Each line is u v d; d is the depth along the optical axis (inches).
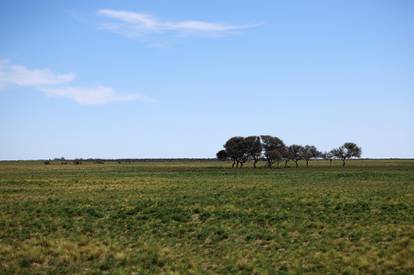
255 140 6496.1
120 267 783.7
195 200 1659.7
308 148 7721.5
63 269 781.9
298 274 726.5
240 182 2655.0
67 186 2448.3
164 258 841.5
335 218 1234.6
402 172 3661.4
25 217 1298.0
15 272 758.5
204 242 999.6
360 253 850.8
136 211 1401.3
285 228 1114.7
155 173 3959.2
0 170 4820.4
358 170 4242.1
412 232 986.1
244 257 854.5
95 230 1133.1
